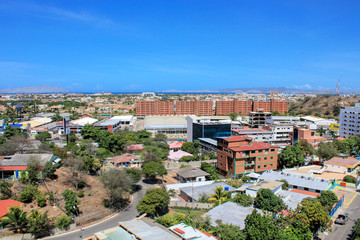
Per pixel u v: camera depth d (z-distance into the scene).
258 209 59.00
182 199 76.62
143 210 60.88
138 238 42.53
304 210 52.03
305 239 47.09
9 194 61.97
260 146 95.62
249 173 92.50
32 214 52.62
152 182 91.75
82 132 138.75
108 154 121.88
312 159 111.69
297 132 138.62
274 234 43.00
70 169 84.06
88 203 67.19
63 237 52.91
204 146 128.50
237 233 45.16
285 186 76.50
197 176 87.62
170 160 118.62
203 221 51.50
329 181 79.00
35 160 71.75
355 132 173.75
